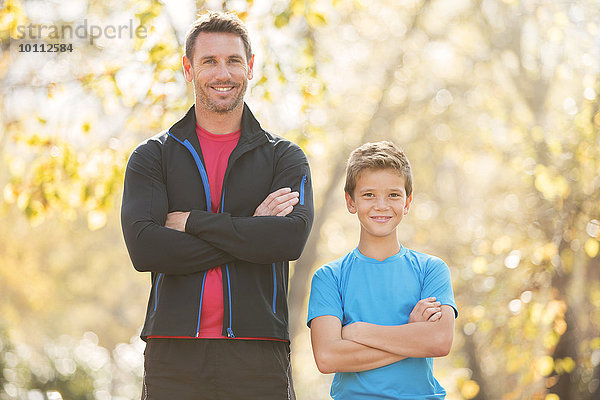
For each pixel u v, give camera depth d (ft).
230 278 16.56
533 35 54.29
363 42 64.44
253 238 16.39
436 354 16.20
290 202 16.96
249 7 32.65
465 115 66.23
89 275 117.19
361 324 16.43
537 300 37.17
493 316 40.11
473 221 57.72
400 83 66.39
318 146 36.42
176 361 16.42
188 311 16.35
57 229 99.09
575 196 35.76
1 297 87.45
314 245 72.74
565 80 44.65
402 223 76.38
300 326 84.53
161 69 33.58
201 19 17.58
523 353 38.47
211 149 17.48
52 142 34.12
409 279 17.07
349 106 67.36
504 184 56.24
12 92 35.63
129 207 16.84
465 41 65.10
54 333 105.60
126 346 63.00
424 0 61.05
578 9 44.32
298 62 35.32
